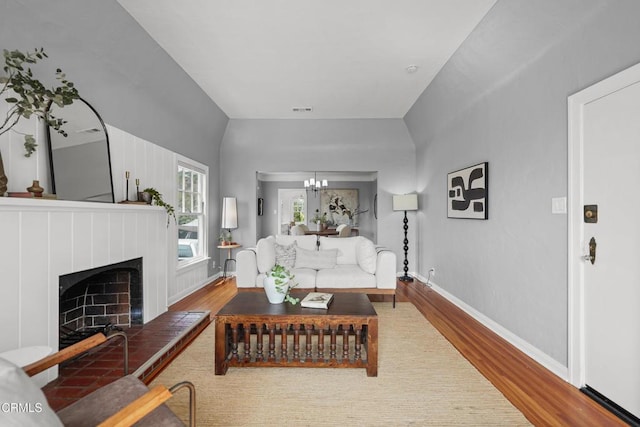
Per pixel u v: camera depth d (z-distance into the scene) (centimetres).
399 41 295
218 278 547
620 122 174
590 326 195
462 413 177
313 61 334
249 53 317
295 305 244
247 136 560
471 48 291
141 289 294
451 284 405
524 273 256
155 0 236
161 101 359
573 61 204
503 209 286
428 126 476
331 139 564
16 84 173
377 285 379
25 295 179
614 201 178
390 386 205
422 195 530
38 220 187
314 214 649
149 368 217
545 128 231
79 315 281
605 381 185
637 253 166
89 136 256
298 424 168
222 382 210
